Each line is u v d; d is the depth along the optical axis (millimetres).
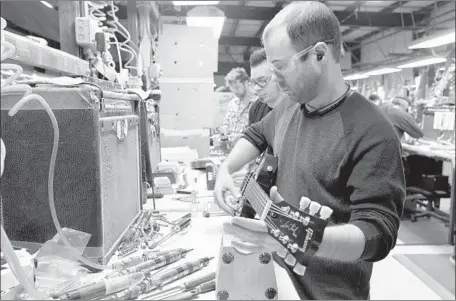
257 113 2332
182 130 2859
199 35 2744
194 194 1719
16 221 959
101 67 1585
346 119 945
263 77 1817
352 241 720
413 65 6191
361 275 926
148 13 2598
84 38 1479
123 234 1150
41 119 922
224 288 784
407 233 3344
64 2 1477
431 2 6402
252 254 772
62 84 918
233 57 11016
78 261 919
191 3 2814
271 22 935
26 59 1050
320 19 885
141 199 1484
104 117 972
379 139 881
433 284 964
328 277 906
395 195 838
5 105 908
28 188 947
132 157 1315
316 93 960
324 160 954
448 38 3893
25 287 755
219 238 1183
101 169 950
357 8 6566
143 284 855
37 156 937
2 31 925
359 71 7695
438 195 3764
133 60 2285
